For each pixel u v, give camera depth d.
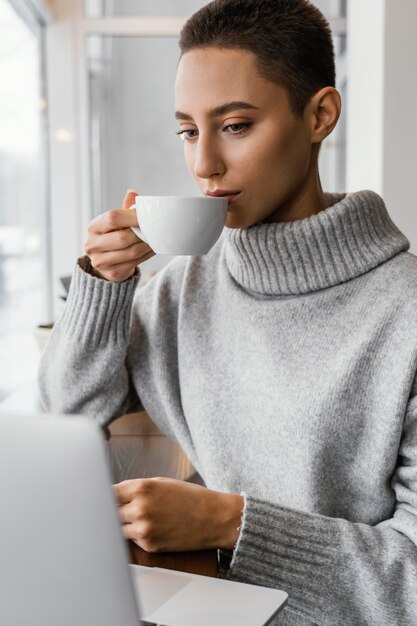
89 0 4.68
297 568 0.83
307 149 1.00
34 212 4.48
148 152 4.78
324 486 0.97
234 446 1.05
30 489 0.45
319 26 0.98
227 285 1.11
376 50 3.40
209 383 1.09
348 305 1.00
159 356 1.17
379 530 0.89
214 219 0.92
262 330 1.04
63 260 4.80
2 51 3.67
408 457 0.94
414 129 3.29
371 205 1.02
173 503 0.80
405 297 0.96
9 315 3.75
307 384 0.98
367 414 0.96
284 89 0.94
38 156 4.61
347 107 4.47
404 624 0.84
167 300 1.19
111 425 1.50
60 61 4.70
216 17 0.93
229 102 0.92
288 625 0.94
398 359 0.94
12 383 3.79
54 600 0.46
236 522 0.83
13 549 0.45
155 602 0.67
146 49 4.72
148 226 0.94
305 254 1.01
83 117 4.74
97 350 1.14
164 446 1.33
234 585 0.71
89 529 0.46
